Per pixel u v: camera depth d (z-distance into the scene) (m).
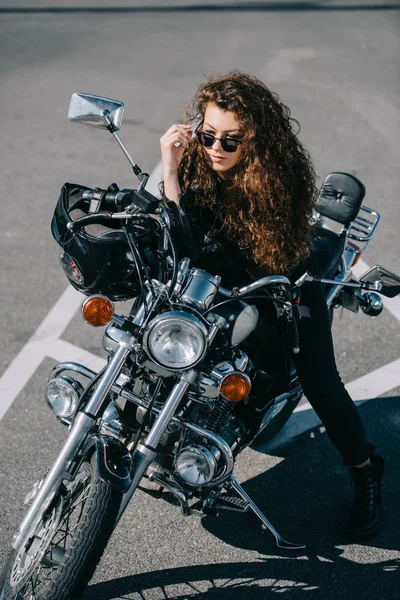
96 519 2.55
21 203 6.90
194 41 13.47
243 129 2.86
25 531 2.65
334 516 3.60
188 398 2.93
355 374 4.64
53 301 5.38
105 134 8.66
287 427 4.18
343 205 3.97
